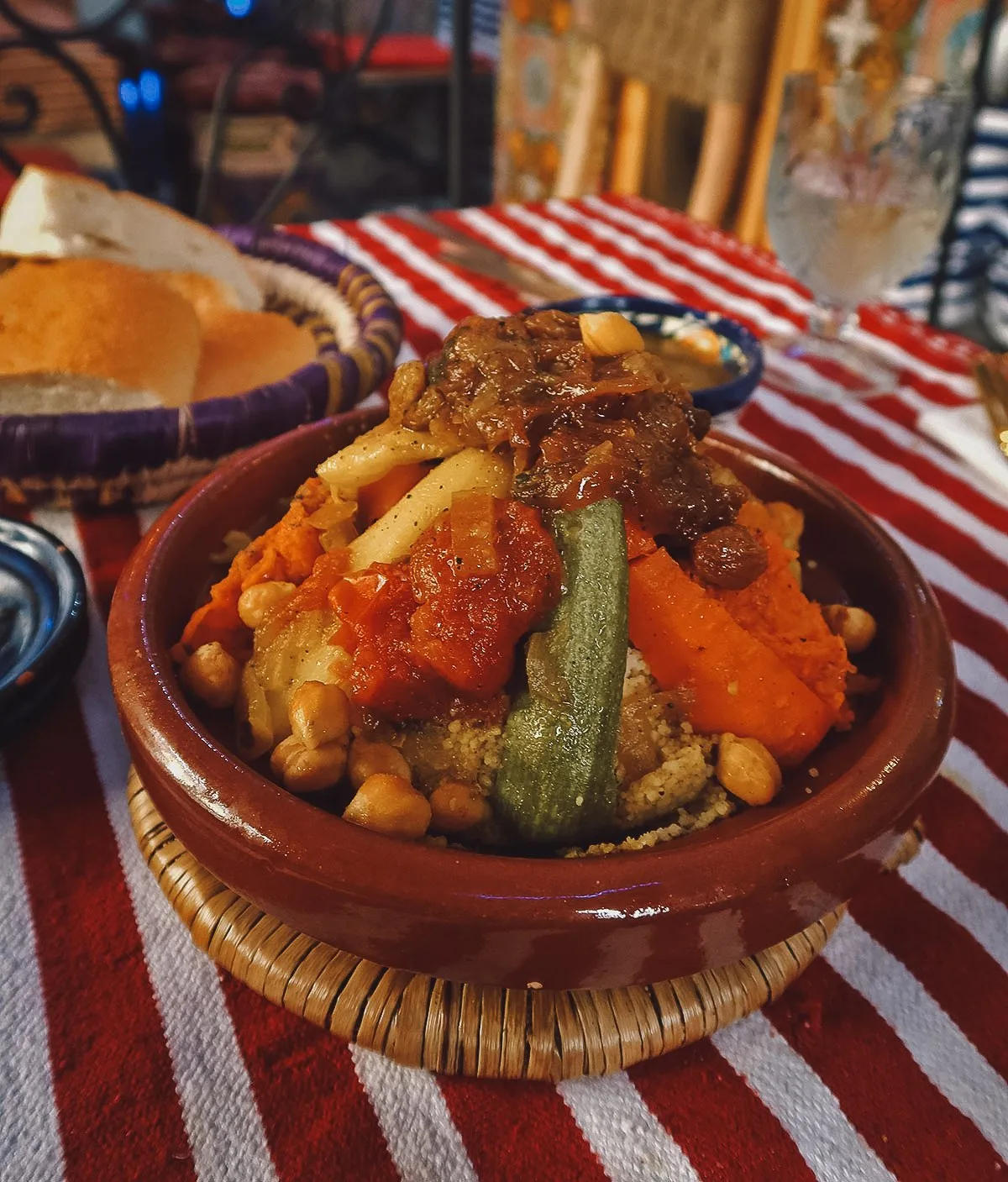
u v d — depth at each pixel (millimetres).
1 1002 237
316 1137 220
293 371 406
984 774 306
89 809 280
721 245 681
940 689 247
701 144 1036
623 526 249
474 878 202
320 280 479
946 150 484
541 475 255
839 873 217
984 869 282
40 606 308
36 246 451
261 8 1503
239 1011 240
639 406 265
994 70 919
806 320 565
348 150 1584
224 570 293
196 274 468
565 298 565
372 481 278
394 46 1634
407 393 275
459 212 731
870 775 225
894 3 903
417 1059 227
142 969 246
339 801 248
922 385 502
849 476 427
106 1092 224
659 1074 234
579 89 1134
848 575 300
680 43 1013
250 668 264
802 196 486
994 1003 252
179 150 1445
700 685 253
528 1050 225
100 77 1337
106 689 313
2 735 278
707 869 206
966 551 389
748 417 462
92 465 346
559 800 241
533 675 245
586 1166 219
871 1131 227
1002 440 420
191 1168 214
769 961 242
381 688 247
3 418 340
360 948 214
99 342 374
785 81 517
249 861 210
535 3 1193
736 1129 226
